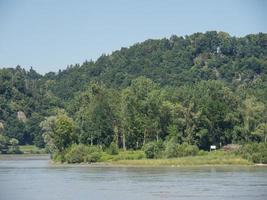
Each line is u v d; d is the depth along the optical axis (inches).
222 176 4530.0
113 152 6899.6
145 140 7332.7
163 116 7352.4
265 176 4507.9
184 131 7258.9
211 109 7332.7
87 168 5880.9
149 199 3147.1
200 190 3523.6
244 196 3228.3
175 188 3651.6
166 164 6082.7
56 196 3316.9
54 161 7347.4
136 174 4852.4
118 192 3474.4
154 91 7637.8
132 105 7386.8
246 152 6161.4
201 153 6505.9
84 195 3346.5
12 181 4279.0
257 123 7426.2
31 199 3203.7
